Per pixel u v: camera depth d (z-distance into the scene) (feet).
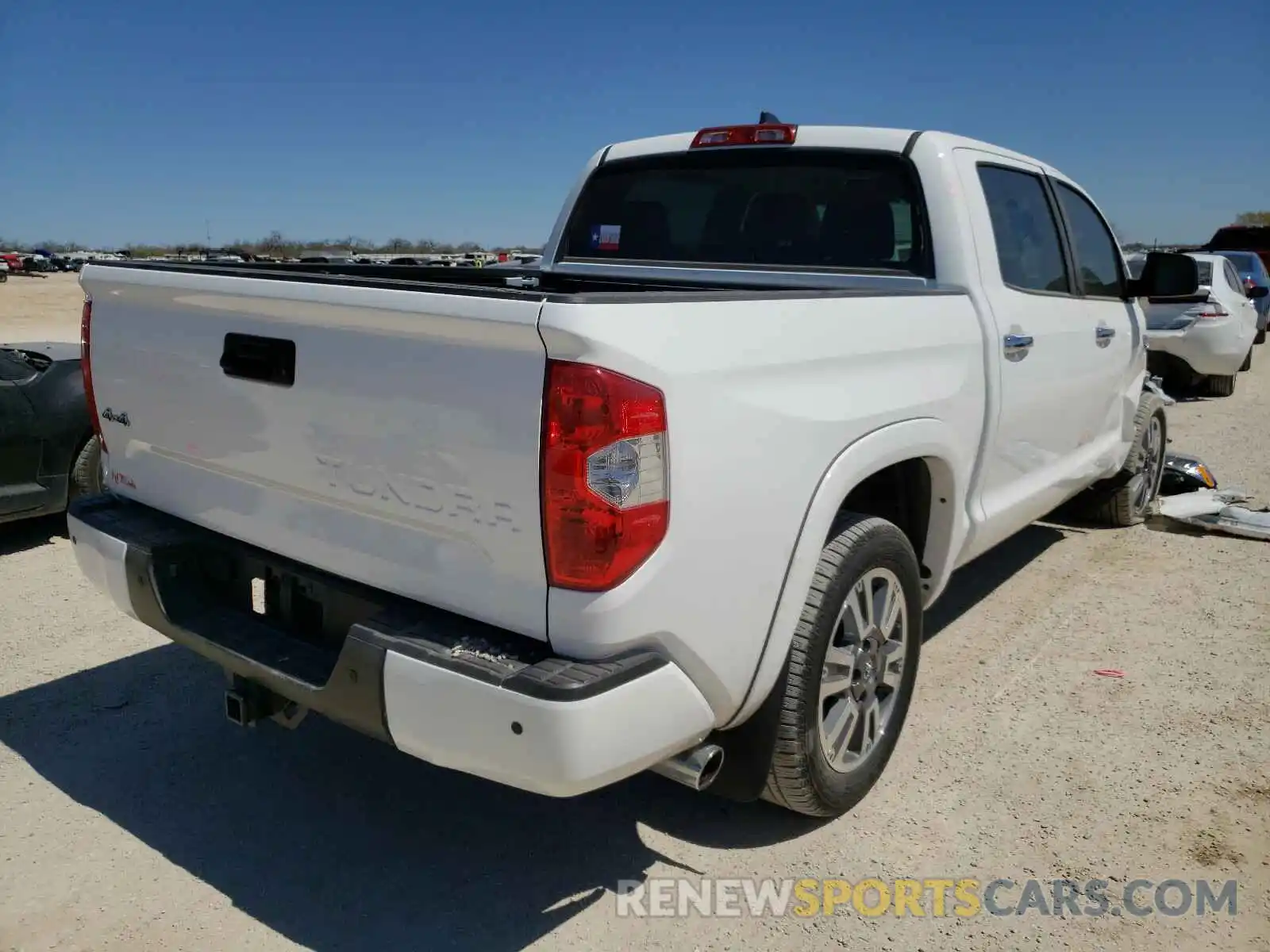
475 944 8.47
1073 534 20.39
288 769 11.21
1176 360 38.75
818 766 9.46
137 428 10.28
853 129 12.83
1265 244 63.57
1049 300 13.67
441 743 7.31
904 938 8.63
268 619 9.47
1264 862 9.62
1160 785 10.89
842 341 9.08
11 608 15.55
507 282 13.60
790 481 8.36
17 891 9.01
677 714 7.64
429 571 7.83
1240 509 20.77
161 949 8.32
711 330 7.59
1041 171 14.49
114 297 10.21
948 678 13.52
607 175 14.99
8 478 17.53
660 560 7.22
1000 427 12.34
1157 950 8.49
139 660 13.80
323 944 8.42
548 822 10.27
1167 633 15.08
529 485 7.01
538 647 7.43
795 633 8.97
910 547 10.41
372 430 7.86
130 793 10.64
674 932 8.66
